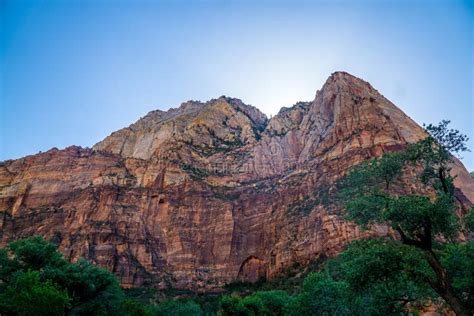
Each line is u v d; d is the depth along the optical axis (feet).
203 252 418.10
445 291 79.56
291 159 492.54
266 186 458.91
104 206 453.58
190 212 442.91
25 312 117.70
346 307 149.38
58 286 139.33
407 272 83.51
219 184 479.41
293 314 180.55
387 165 95.61
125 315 191.31
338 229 288.51
